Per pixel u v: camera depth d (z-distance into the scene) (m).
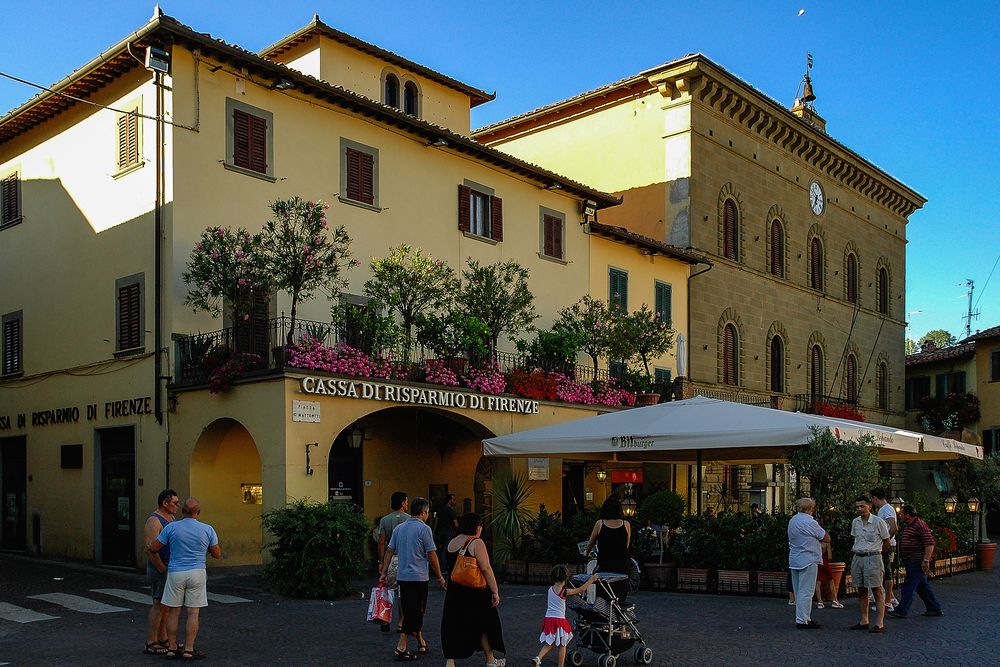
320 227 18.12
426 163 24.03
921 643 11.88
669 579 17.31
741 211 35.53
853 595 16.28
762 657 10.95
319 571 15.53
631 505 17.98
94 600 14.80
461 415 20.88
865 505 12.90
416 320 20.81
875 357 44.97
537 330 25.52
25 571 18.98
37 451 22.55
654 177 33.78
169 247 18.75
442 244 24.22
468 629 9.73
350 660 10.66
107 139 20.81
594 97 35.47
